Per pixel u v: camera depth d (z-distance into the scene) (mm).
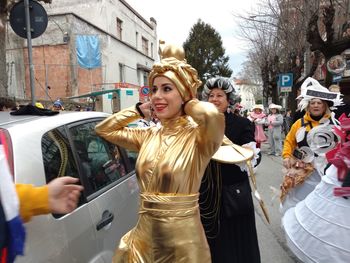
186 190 1715
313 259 2502
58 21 17297
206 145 1701
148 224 1717
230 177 2420
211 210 2420
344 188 2389
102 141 2750
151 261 1707
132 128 2076
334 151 2648
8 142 1743
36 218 1656
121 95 15570
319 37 10938
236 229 2459
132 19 26891
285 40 15898
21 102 12594
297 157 3812
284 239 4336
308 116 3764
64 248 1805
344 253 2359
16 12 4398
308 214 2641
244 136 2557
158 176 1708
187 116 1858
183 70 1791
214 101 2518
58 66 17453
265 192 6605
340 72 10875
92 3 21375
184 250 1668
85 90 18578
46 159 1916
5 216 1047
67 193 1255
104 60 20750
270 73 22797
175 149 1732
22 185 1192
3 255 1045
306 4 12430
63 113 2488
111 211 2395
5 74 6246
